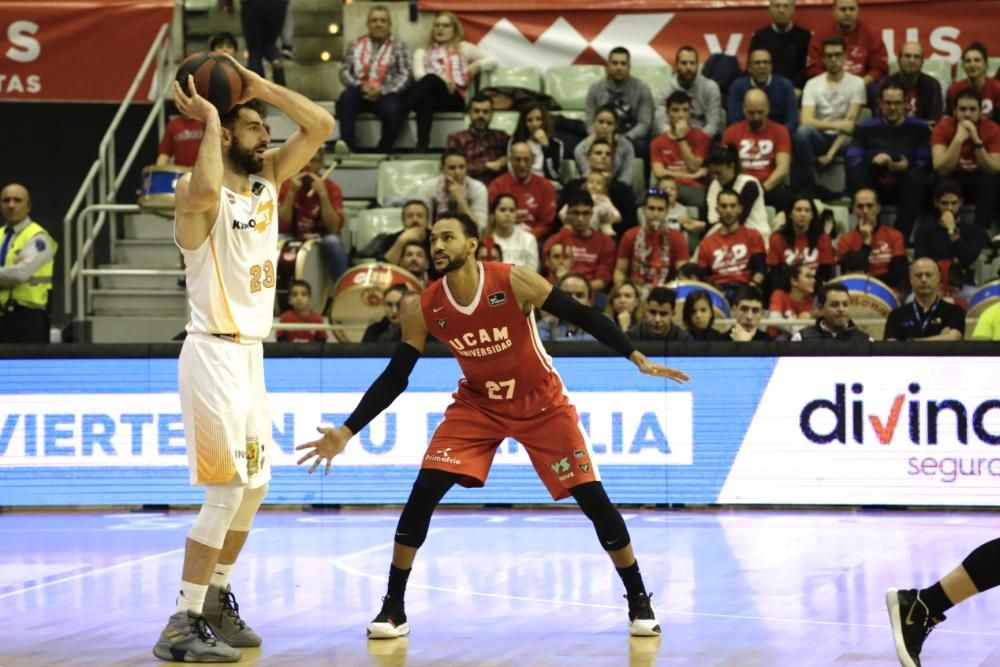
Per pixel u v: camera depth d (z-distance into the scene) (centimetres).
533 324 962
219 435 883
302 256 1944
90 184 2197
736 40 2450
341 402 1662
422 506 947
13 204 1947
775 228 2052
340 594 1103
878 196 2192
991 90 2227
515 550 1336
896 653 840
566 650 885
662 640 912
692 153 2233
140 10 2439
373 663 852
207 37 2500
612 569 1218
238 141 889
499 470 1673
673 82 2302
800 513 1627
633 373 1655
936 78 2281
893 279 2025
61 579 1186
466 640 920
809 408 1642
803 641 903
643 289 1988
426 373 1662
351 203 2280
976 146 2152
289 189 2058
